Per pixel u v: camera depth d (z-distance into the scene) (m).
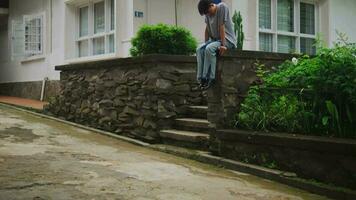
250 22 11.34
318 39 9.07
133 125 8.48
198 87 8.29
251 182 5.64
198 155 6.78
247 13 11.29
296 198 5.02
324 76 5.88
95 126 9.62
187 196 4.76
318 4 13.21
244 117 6.69
